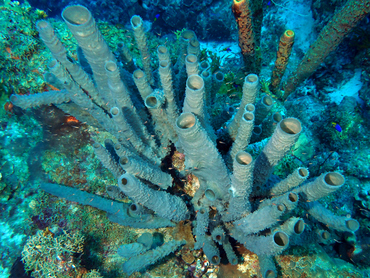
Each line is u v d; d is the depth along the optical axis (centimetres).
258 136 291
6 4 362
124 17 984
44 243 268
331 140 509
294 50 660
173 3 827
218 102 440
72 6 175
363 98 495
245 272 276
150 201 207
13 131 351
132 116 244
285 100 571
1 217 302
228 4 764
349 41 509
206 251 233
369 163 454
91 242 296
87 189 324
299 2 656
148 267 280
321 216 228
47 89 374
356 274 292
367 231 414
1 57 353
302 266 285
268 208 180
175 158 313
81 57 339
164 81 216
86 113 306
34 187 324
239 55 702
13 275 277
